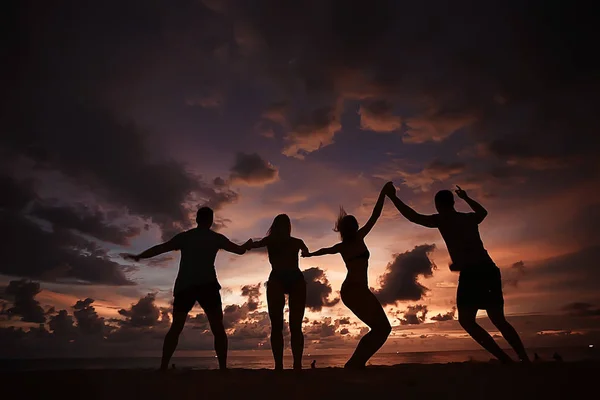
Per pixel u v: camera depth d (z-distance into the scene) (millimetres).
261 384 3383
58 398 2998
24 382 3578
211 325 5137
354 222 5555
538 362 4828
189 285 5055
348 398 2887
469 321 5098
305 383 3400
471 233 5297
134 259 5254
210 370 4750
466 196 5582
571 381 3303
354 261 5395
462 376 3664
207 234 5363
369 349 5074
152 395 3041
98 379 3707
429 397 2887
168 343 4918
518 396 2877
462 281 5188
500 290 5129
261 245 5516
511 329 4988
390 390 3104
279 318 5352
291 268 5457
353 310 5332
